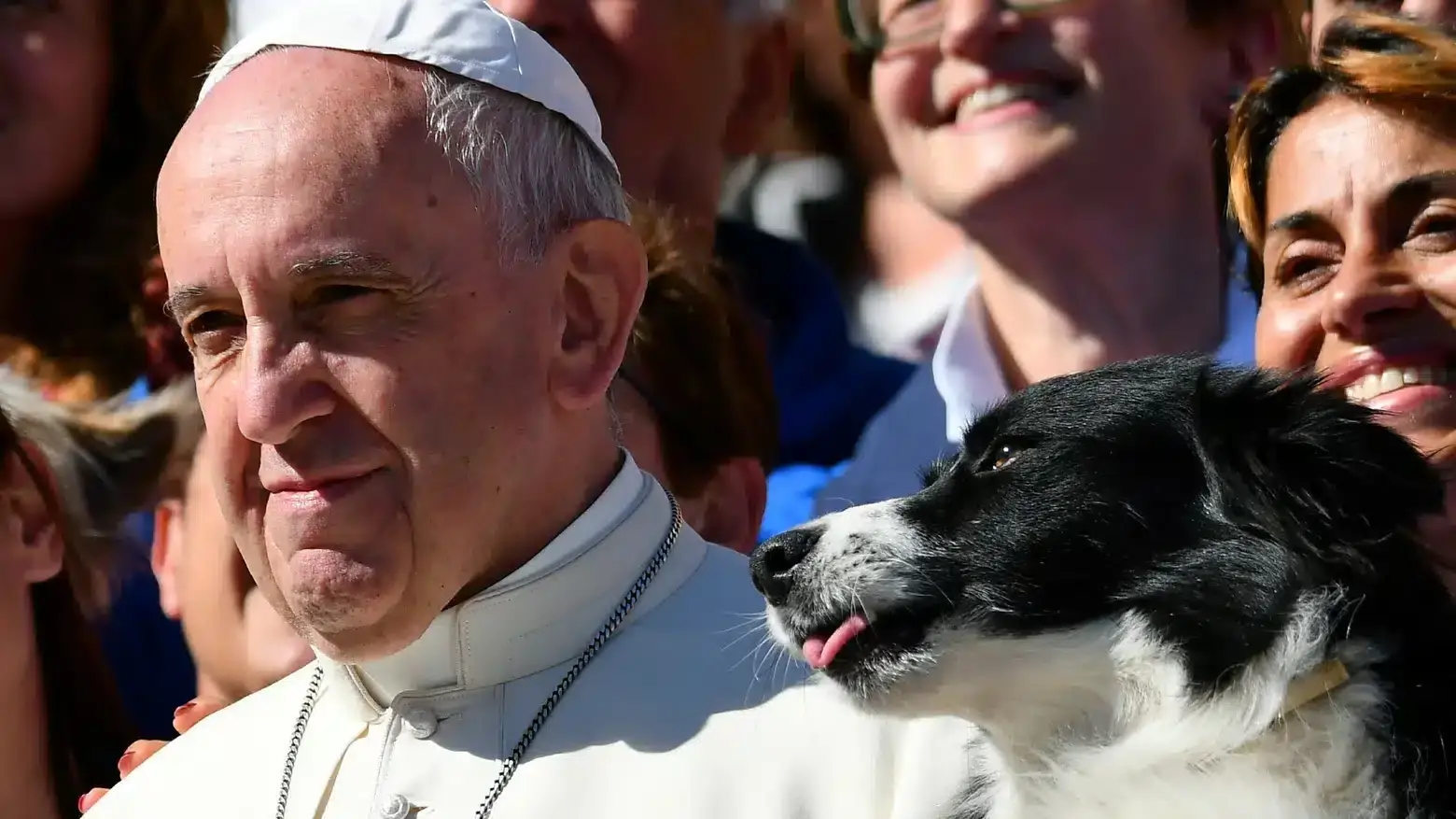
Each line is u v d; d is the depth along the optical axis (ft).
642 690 23.56
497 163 22.39
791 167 43.68
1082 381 22.94
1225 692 21.18
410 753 23.52
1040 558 21.90
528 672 23.76
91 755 29.19
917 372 36.19
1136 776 21.50
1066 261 32.30
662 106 35.53
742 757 22.75
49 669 28.68
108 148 35.78
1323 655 20.74
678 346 28.91
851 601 22.18
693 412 28.94
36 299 35.12
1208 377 22.27
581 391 23.21
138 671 32.30
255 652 28.78
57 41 34.50
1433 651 21.01
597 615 24.11
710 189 37.47
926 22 32.78
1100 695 22.04
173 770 25.29
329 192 21.40
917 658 22.04
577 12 34.14
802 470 37.09
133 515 32.73
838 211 43.78
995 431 23.04
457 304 21.90
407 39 22.45
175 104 36.14
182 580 30.09
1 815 27.45
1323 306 24.85
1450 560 23.93
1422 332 24.25
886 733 23.07
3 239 34.91
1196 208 32.55
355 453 21.63
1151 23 31.63
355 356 21.57
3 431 27.84
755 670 23.65
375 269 21.40
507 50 23.02
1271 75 26.86
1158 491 21.88
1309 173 25.07
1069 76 31.58
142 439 32.60
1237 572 21.29
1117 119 31.65
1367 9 26.43
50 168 34.76
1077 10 31.24
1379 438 21.31
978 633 21.97
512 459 22.53
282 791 23.95
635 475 24.97
